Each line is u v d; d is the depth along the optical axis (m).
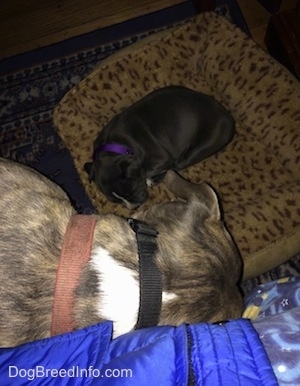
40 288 0.42
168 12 0.93
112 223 0.43
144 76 0.80
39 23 0.95
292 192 0.68
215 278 0.42
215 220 0.46
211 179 0.76
